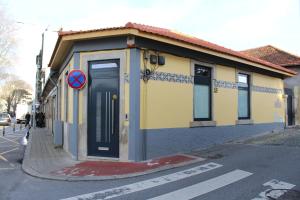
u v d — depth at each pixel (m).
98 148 11.07
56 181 8.52
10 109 93.00
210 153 11.74
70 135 12.15
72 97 11.87
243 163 9.80
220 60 13.99
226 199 6.45
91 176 8.78
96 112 11.15
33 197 7.02
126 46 10.60
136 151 10.49
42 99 42.62
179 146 11.88
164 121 11.38
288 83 22.72
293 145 12.74
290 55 23.98
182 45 11.48
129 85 10.59
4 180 8.76
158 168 9.52
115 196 6.92
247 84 16.30
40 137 21.09
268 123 17.77
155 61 11.08
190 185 7.61
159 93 11.25
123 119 10.64
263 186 7.29
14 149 15.38
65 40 11.05
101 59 10.99
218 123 13.87
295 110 22.08
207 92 13.57
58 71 17.59
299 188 7.09
